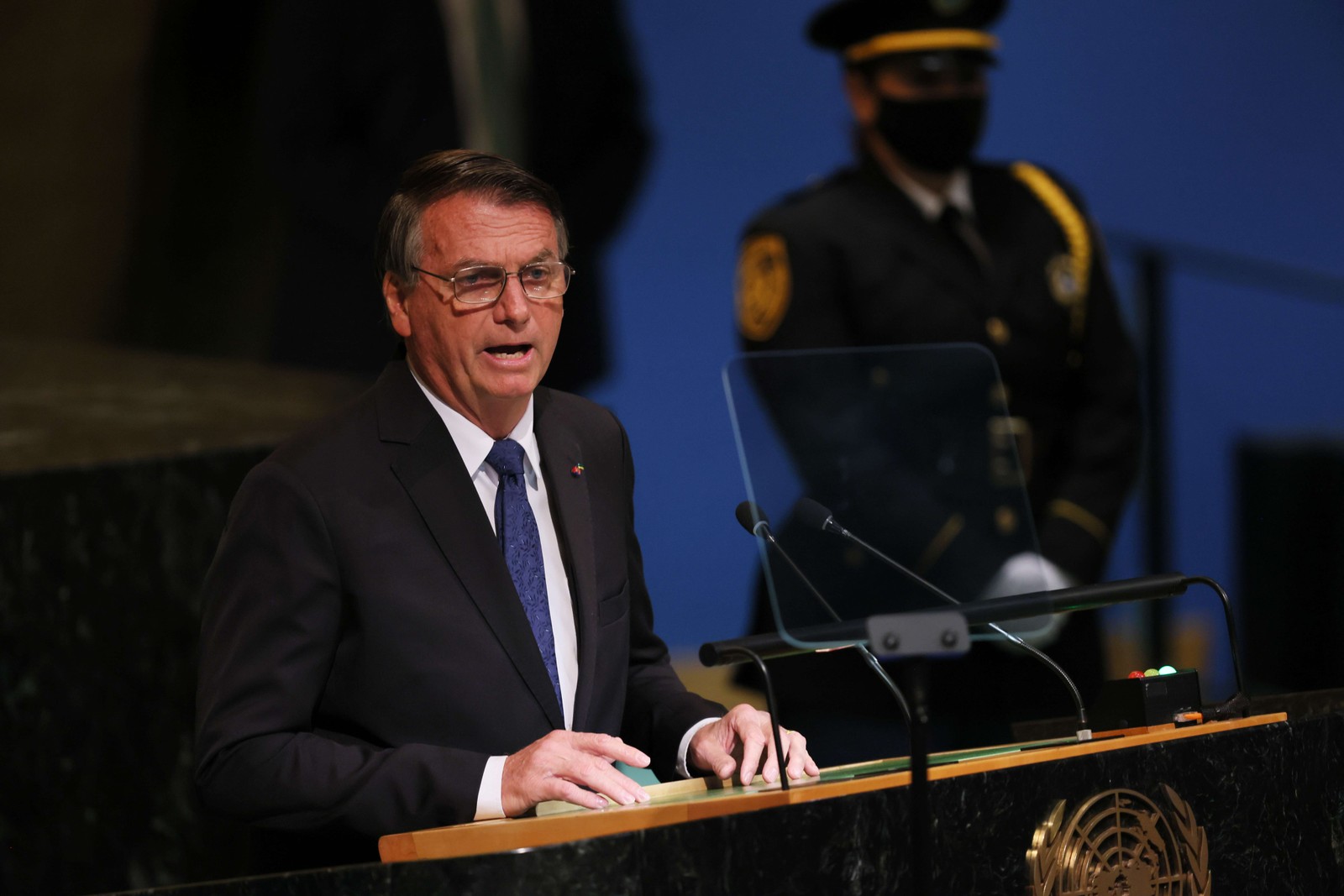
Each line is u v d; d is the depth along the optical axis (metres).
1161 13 16.11
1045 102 15.55
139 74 14.82
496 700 7.20
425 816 6.47
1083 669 12.71
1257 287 16.28
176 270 14.70
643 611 8.45
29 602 11.62
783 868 5.59
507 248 7.32
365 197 14.48
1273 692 15.79
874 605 7.30
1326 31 16.62
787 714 12.23
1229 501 15.85
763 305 13.10
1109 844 6.21
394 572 7.22
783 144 15.19
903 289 12.96
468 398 7.52
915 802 5.51
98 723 11.57
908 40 13.00
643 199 15.04
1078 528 13.00
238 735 6.85
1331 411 16.38
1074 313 13.48
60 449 11.89
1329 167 16.72
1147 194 15.92
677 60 15.18
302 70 14.55
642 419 14.78
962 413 9.08
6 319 14.66
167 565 11.56
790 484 7.68
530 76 14.81
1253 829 6.69
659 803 6.30
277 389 13.91
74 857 11.52
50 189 14.88
